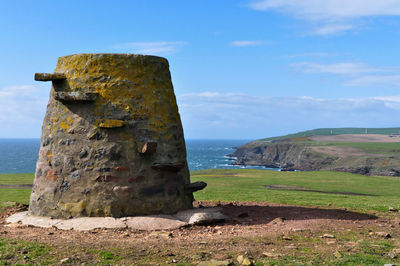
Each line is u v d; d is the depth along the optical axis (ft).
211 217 30.04
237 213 35.12
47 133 31.40
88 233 25.90
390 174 280.51
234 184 84.28
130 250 21.31
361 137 593.01
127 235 25.39
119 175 28.99
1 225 29.04
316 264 19.31
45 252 20.30
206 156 518.78
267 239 24.70
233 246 22.68
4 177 89.81
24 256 19.34
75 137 29.84
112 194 28.71
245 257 19.63
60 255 19.89
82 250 20.92
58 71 32.19
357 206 41.83
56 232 26.09
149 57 31.86
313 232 27.25
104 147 29.19
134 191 29.14
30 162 361.51
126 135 29.63
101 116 29.66
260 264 19.15
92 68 30.60
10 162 360.69
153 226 27.66
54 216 29.35
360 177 107.14
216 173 122.31
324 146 392.88
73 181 29.27
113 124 29.04
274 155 440.04
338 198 53.98
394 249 22.65
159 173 30.27
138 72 31.07
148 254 20.66
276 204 43.68
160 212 29.96
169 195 30.60
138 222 27.84
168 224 28.17
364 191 74.84
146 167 29.78
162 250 21.48
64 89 31.14
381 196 63.00
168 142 31.30
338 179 100.48
